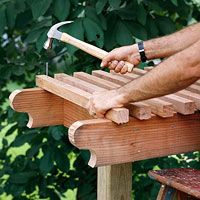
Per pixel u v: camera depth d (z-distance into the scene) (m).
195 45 2.89
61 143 4.94
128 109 3.04
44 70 4.97
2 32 4.67
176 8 4.83
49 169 4.84
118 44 4.55
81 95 3.19
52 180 5.14
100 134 2.97
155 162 4.98
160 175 3.45
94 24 4.34
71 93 3.31
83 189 5.09
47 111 3.78
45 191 5.14
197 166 4.93
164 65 2.92
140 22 4.54
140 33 4.55
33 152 4.92
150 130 3.10
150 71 2.97
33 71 5.07
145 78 2.96
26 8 4.78
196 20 5.26
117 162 3.03
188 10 4.87
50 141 4.95
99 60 4.86
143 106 3.01
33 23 4.95
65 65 4.97
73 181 5.14
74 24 4.34
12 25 4.69
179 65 2.89
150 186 5.03
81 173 5.16
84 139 2.94
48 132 4.73
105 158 3.00
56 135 4.64
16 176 5.10
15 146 5.00
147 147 3.10
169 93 2.97
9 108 4.98
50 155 4.89
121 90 3.03
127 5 4.65
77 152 4.99
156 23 4.74
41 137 4.96
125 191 3.82
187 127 3.19
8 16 4.67
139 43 3.67
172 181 3.34
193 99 3.18
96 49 3.60
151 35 4.69
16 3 4.66
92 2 4.61
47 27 4.62
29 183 5.13
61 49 4.95
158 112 3.07
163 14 5.00
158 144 3.13
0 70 4.98
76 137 2.91
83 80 3.70
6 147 5.32
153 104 3.10
